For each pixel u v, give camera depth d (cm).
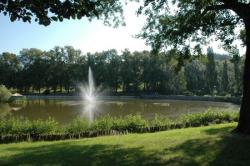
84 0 735
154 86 10262
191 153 1081
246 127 1462
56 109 5462
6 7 687
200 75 10019
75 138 1945
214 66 9231
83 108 5656
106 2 1656
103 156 1094
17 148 1496
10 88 11231
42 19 717
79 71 10894
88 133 2003
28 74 10981
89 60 11062
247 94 1472
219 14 1669
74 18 740
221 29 1703
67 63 11200
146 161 1004
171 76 9988
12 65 11238
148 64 10238
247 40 1472
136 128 2159
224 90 9044
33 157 1141
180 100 8256
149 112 4888
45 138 1925
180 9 1658
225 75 9100
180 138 1372
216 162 973
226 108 5569
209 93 9150
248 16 1445
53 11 716
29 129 2012
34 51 11219
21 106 6159
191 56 1811
